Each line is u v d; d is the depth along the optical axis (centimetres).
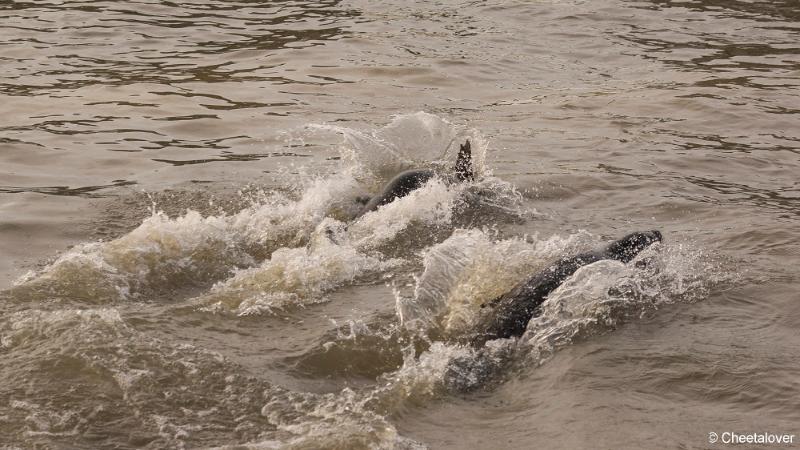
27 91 2455
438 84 2600
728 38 3111
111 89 2492
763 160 2030
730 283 1353
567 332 1203
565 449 958
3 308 1245
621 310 1255
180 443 982
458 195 1755
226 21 3219
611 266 1315
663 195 1802
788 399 1045
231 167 1959
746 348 1163
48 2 3372
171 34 3047
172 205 1744
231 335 1221
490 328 1216
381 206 1672
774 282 1355
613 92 2550
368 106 2405
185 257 1462
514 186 1841
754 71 2744
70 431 993
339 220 1659
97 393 1055
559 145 2122
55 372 1088
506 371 1134
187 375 1100
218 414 1034
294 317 1282
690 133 2216
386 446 967
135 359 1122
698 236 1572
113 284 1353
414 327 1239
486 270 1370
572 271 1291
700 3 3562
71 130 2181
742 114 2344
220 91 2503
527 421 1019
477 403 1067
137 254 1435
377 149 1977
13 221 1644
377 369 1156
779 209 1722
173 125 2234
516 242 1480
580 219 1686
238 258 1492
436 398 1077
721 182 1891
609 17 3356
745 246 1512
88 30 3053
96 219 1670
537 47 2995
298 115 2322
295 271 1399
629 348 1164
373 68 2717
